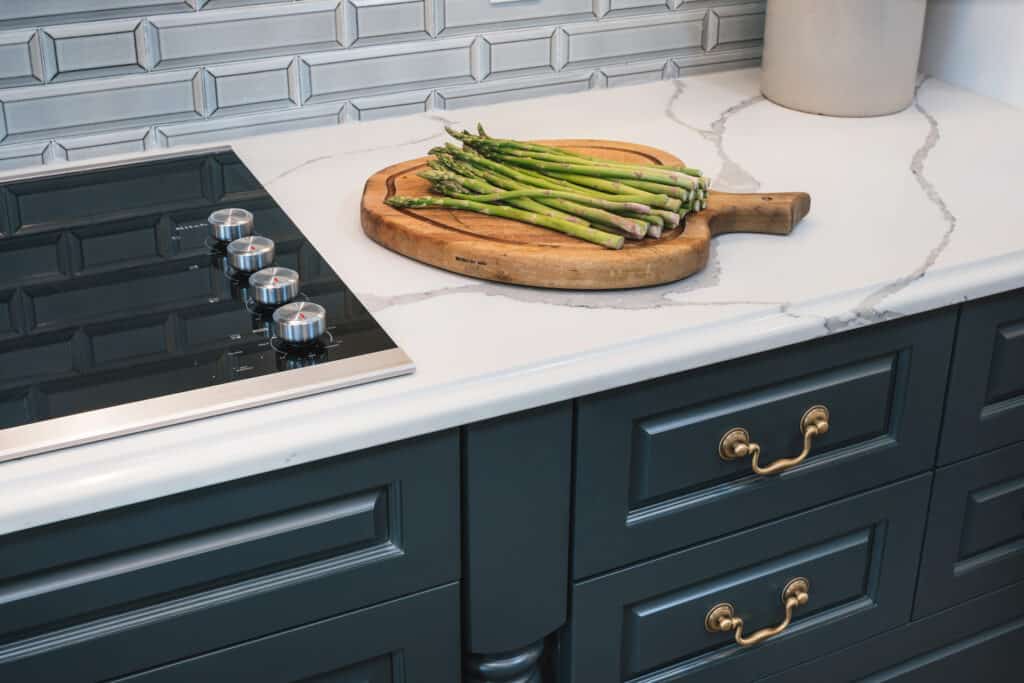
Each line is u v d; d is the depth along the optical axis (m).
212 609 1.05
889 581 1.47
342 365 1.08
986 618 1.60
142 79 1.58
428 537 1.13
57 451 0.97
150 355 1.12
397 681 1.19
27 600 0.97
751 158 1.58
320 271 1.27
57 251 1.34
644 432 1.20
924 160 1.58
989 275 1.30
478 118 1.73
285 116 1.68
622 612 1.29
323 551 1.08
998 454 1.48
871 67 1.70
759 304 1.21
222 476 0.98
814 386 1.29
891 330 1.29
